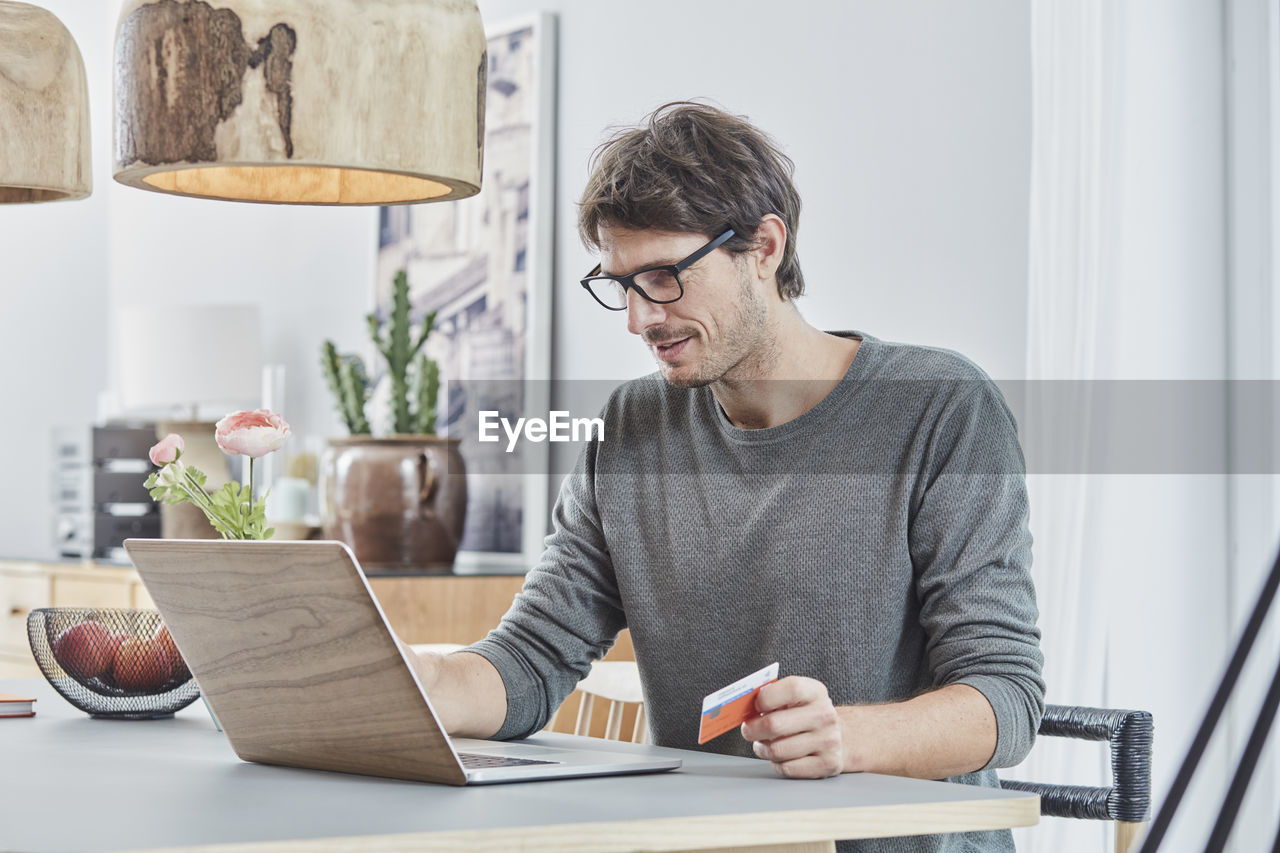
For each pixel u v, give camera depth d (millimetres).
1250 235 2314
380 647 1013
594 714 2590
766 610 1490
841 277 2809
